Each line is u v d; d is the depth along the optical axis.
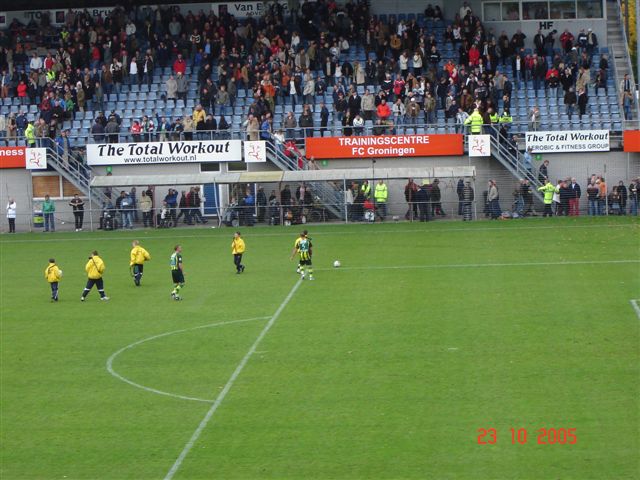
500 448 50.28
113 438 53.38
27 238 119.25
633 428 52.12
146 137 129.00
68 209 128.62
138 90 138.50
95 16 151.38
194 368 64.69
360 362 64.56
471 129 124.12
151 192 124.25
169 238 114.44
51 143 129.62
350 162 126.81
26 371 65.19
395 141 125.44
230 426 54.47
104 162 127.44
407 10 147.38
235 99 135.50
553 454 49.41
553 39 138.62
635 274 86.88
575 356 64.19
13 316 79.69
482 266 92.31
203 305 81.19
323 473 48.12
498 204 121.38
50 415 57.00
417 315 75.44
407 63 135.88
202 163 127.56
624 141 122.00
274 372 63.25
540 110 132.12
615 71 135.62
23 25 152.88
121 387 61.47
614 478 46.69
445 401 56.91
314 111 133.38
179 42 141.50
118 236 117.75
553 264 92.19
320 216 123.31
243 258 100.19
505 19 145.25
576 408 55.16
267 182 120.12
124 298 84.62
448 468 48.22
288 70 135.25
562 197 120.94
